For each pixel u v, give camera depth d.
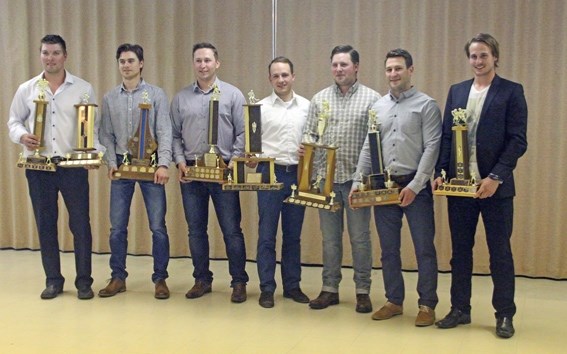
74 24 5.46
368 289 3.95
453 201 3.56
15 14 5.52
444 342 3.36
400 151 3.64
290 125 4.02
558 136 4.68
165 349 3.25
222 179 3.95
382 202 3.62
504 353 3.20
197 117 4.12
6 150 5.62
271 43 5.14
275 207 4.02
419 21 4.84
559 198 4.70
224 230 4.14
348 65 3.80
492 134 3.40
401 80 3.61
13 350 3.22
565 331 3.56
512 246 4.82
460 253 3.59
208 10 5.24
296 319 3.76
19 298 4.15
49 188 4.15
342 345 3.31
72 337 3.42
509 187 3.41
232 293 4.14
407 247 5.01
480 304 4.09
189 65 5.34
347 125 3.86
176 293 4.32
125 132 4.19
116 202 4.24
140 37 5.38
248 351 3.22
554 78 4.67
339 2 4.98
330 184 3.78
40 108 4.00
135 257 5.45
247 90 5.23
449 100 3.59
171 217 5.41
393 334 3.49
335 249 4.01
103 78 5.47
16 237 5.67
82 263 4.17
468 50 3.47
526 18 4.68
